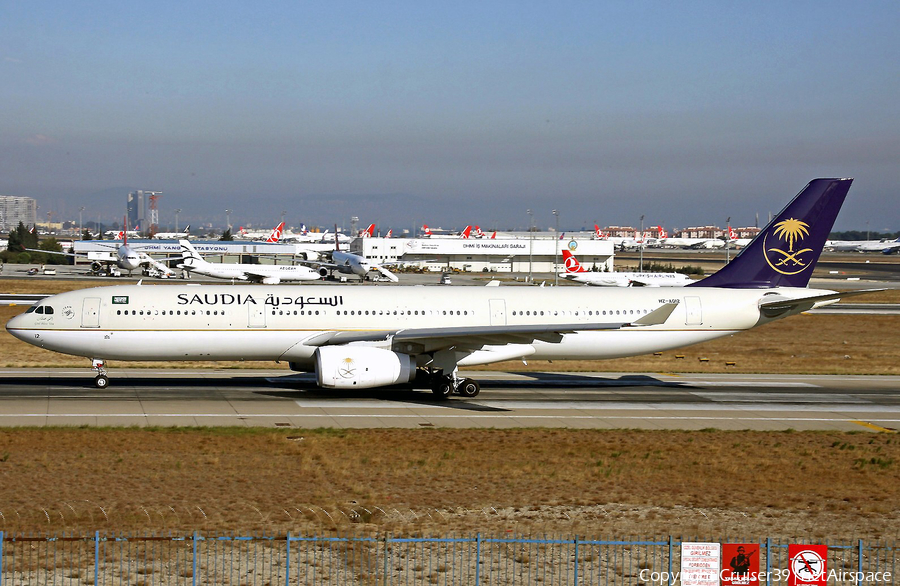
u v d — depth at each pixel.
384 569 42.22
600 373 122.31
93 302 93.50
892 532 51.59
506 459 66.94
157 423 78.06
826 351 152.00
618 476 62.69
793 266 109.50
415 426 80.19
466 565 44.19
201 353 96.00
